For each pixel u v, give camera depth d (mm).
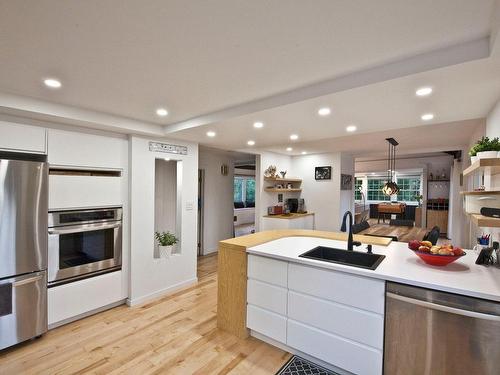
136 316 2957
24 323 2398
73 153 2771
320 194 6176
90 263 2922
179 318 2914
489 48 1360
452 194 6543
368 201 10344
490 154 1794
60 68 1750
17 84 2008
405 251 2387
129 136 3223
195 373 2035
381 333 1774
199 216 5629
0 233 2279
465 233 4996
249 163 7949
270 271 2312
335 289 1962
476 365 1484
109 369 2094
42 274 2531
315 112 2369
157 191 4188
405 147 5281
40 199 2516
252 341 2451
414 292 1653
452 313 1523
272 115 2473
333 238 2910
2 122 2336
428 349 1616
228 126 2912
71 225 2750
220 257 2672
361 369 1856
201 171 5652
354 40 1414
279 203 6180
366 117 2529
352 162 6770
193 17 1226
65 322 2773
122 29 1320
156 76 1872
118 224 3146
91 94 2223
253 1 1112
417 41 1419
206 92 2170
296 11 1179
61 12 1181
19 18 1222
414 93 1895
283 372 2031
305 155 6395
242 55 1580
